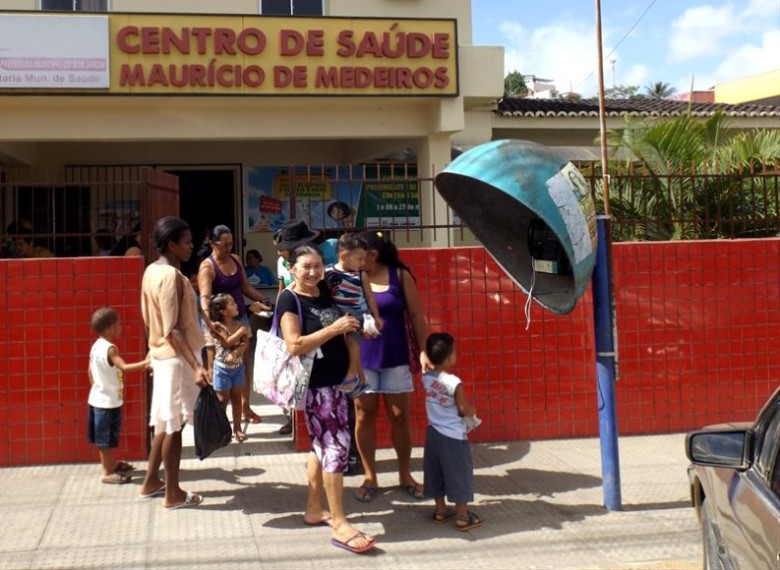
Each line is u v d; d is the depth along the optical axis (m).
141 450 6.78
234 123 12.39
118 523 5.46
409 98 12.16
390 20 11.98
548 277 6.07
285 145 16.08
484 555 4.97
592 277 5.71
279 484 6.24
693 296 7.49
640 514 5.61
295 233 5.79
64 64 11.20
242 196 15.92
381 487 6.18
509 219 6.15
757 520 3.04
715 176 8.01
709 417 7.53
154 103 11.95
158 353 5.68
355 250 5.64
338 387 5.19
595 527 5.39
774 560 2.79
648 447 7.12
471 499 5.32
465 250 7.20
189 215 15.98
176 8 13.66
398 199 11.84
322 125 12.58
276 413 8.40
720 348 7.53
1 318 6.60
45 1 13.34
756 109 17.16
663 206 8.68
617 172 8.52
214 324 7.11
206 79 11.51
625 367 7.43
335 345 5.19
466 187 6.05
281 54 11.70
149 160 15.53
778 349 7.59
